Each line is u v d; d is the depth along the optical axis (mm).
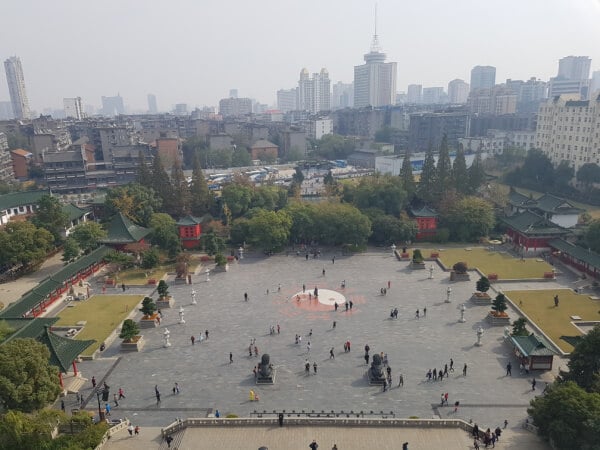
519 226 120375
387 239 126250
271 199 146500
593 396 48375
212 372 68438
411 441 52344
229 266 114000
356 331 79812
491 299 90500
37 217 123312
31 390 53406
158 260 112000
